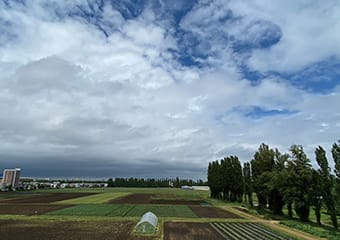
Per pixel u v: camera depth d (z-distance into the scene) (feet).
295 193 180.65
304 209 182.09
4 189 583.99
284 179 187.32
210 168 430.61
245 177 298.15
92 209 231.09
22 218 174.40
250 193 276.00
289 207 204.44
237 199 340.80
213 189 415.44
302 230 144.77
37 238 118.42
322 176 161.17
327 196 158.10
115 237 121.19
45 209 227.40
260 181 226.17
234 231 139.74
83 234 126.82
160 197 405.80
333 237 124.98
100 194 464.24
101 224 154.51
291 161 190.29
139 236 123.95
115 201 319.68
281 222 168.66
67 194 454.81
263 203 241.76
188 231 138.10
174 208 252.62
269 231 140.67
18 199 334.65
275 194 215.10
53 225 150.51
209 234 131.34
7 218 174.09
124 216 189.37
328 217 214.90
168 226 152.05
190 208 255.50
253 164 247.50
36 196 393.91
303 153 188.44
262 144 244.01
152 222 134.41
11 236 122.01
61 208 236.02
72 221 164.86
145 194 481.46
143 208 246.47
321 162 163.43
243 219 185.68
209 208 259.60
